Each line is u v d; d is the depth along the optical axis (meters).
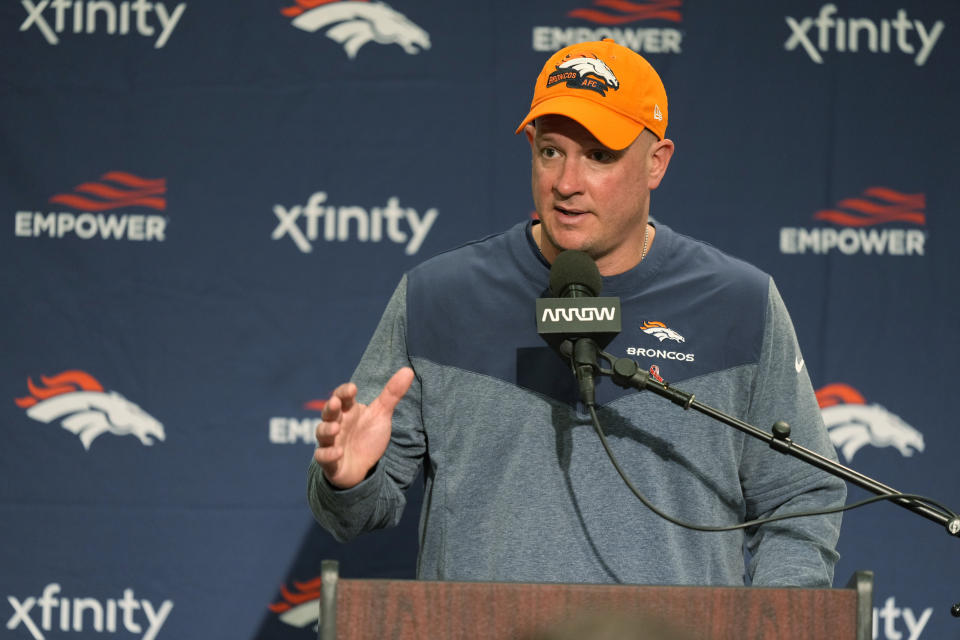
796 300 10.72
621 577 6.81
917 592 10.58
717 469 7.13
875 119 10.78
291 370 10.59
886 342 10.70
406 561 10.66
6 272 10.51
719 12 10.77
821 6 10.79
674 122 10.74
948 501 10.62
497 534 6.98
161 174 10.60
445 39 10.73
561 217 6.89
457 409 7.23
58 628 10.41
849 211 10.73
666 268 7.41
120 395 10.52
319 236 10.65
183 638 10.45
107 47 10.63
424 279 7.53
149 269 10.57
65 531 10.45
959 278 10.73
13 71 10.59
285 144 10.66
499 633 4.98
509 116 10.71
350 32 10.73
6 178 10.53
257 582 10.52
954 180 10.76
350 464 6.11
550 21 10.73
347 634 4.99
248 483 10.55
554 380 7.12
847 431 10.66
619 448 7.01
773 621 4.95
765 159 10.76
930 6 10.79
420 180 10.67
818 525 7.09
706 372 7.21
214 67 10.67
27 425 10.47
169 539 10.49
